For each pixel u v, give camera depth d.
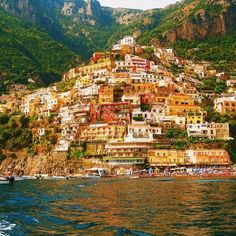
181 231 55.56
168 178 175.75
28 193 115.25
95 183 155.62
